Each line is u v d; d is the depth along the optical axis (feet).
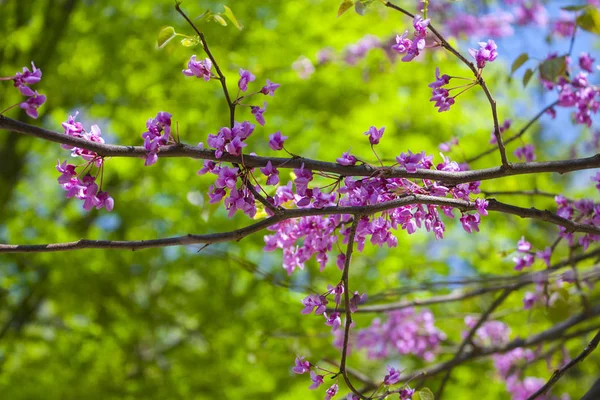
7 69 22.04
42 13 23.25
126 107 21.12
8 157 24.09
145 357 22.88
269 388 20.30
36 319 24.47
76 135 6.36
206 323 20.93
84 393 19.71
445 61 21.66
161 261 22.02
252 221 20.65
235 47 21.94
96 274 21.25
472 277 13.78
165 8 22.36
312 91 22.08
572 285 13.67
